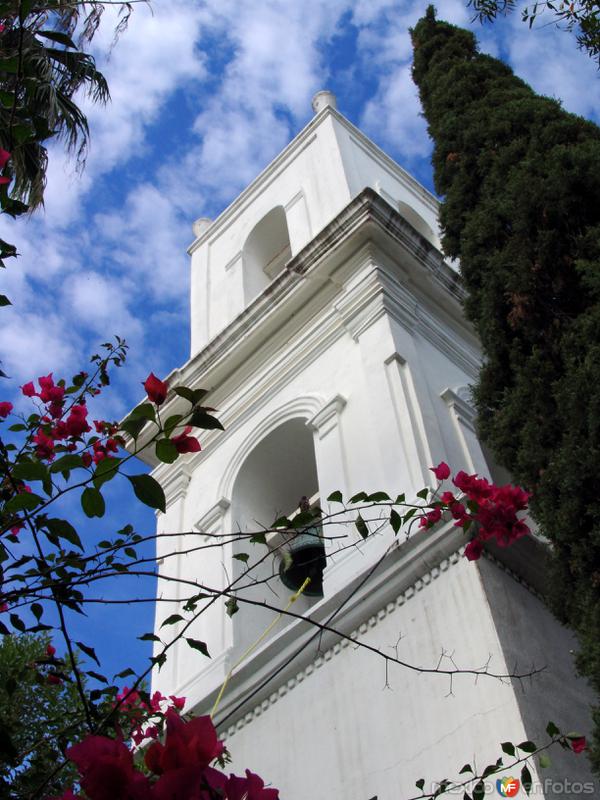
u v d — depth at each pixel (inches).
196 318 656.4
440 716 290.0
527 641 304.0
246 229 693.9
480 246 361.4
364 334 472.4
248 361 538.0
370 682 320.5
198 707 368.2
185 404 540.7
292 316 528.4
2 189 193.5
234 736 352.2
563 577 259.6
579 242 312.0
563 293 311.9
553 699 288.0
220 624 417.4
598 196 326.0
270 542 456.8
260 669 358.9
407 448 394.6
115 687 199.5
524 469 286.2
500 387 323.0
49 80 379.2
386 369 442.0
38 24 330.3
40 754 224.8
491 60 478.9
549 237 320.8
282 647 357.1
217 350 542.9
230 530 462.6
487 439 319.0
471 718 281.1
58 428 226.2
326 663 342.0
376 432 414.0
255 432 495.5
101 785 96.1
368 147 709.3
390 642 324.5
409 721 297.6
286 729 335.3
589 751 222.1
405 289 502.0
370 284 487.5
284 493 499.8
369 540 366.3
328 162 655.8
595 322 285.9
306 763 316.8
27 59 343.6
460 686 292.5
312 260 514.3
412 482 375.2
